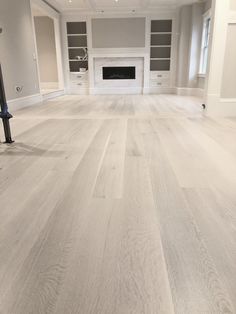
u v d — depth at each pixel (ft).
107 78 24.91
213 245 2.92
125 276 2.47
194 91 22.63
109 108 14.28
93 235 3.11
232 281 2.41
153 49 24.11
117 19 23.00
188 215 3.54
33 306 2.16
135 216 3.52
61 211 3.66
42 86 25.52
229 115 11.43
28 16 15.79
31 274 2.51
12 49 13.71
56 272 2.53
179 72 23.00
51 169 5.25
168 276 2.47
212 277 2.45
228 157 5.90
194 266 2.60
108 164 5.49
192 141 7.27
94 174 4.97
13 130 8.80
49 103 16.85
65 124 9.75
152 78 24.57
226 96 11.27
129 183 4.56
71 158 5.90
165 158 5.85
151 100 18.61
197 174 4.94
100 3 20.52
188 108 14.14
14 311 2.12
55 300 2.22
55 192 4.25
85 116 11.54
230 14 10.23
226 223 3.34
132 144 6.97
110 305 2.17
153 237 3.06
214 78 11.04
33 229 3.24
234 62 10.85
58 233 3.16
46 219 3.46
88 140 7.41
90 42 23.68
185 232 3.16
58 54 23.47
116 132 8.39
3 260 2.71
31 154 6.23
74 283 2.40
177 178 4.76
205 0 20.10
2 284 2.40
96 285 2.37
